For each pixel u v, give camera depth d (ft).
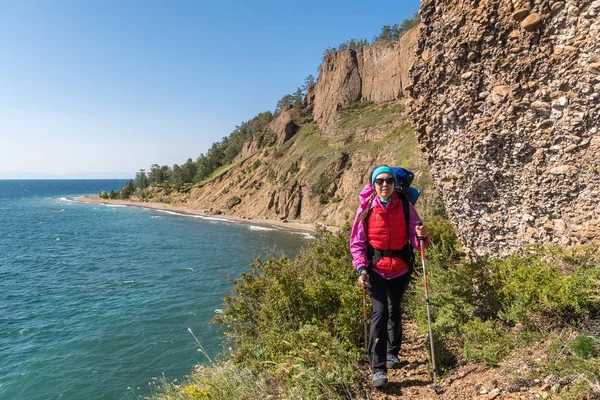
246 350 16.53
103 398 43.47
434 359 11.61
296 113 388.16
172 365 49.67
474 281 14.97
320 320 16.12
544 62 15.61
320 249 27.81
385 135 246.88
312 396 11.04
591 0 14.21
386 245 11.94
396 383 11.86
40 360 52.70
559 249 14.25
